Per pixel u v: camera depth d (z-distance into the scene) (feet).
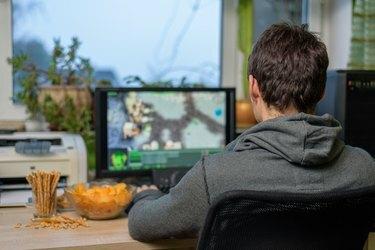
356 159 3.15
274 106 3.23
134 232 3.58
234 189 2.79
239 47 7.78
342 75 5.42
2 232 3.85
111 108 5.42
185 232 3.18
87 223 4.13
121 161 5.49
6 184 4.97
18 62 6.39
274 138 2.96
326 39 7.88
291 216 2.76
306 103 3.20
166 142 5.68
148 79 7.38
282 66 3.15
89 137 6.02
